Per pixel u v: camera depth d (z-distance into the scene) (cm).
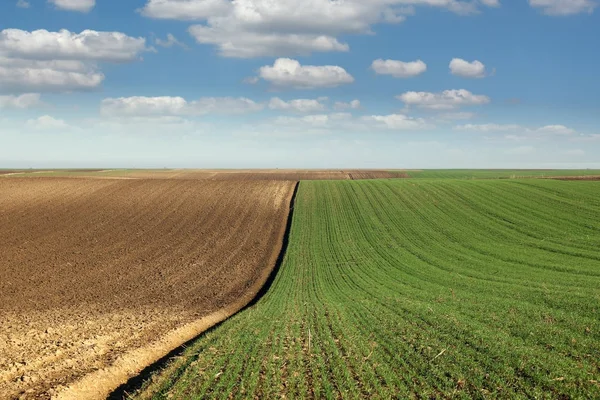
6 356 1598
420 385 1289
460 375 1343
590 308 2102
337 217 4972
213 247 3991
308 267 3391
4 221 4650
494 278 2950
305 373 1397
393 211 5141
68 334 1883
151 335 1909
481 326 1867
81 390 1366
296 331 1862
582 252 3547
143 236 4303
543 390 1234
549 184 6203
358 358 1509
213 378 1375
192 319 2208
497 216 4769
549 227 4309
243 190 6381
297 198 5856
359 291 2741
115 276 3114
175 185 6700
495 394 1210
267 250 3922
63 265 3359
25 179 6962
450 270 3219
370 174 10188
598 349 1537
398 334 1791
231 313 2395
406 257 3606
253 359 1522
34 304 2455
